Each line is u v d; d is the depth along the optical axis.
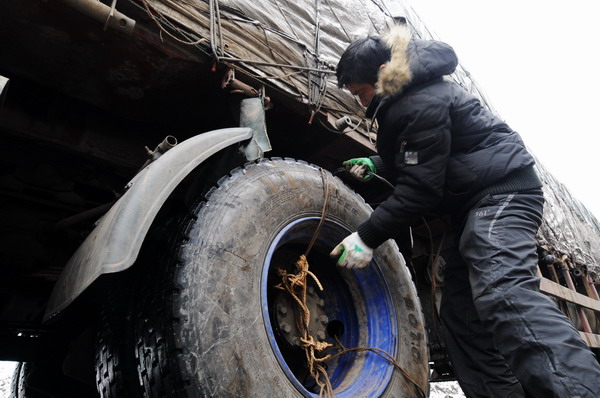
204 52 1.35
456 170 1.51
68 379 2.30
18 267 1.51
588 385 1.03
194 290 1.08
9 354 2.23
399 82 1.44
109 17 1.10
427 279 2.72
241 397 1.04
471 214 1.46
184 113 1.64
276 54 1.62
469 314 1.68
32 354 2.29
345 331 1.65
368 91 1.63
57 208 1.63
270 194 1.40
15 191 1.52
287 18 1.75
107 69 1.36
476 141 1.53
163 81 1.44
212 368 1.02
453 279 1.79
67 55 1.28
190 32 1.34
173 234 1.25
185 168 1.18
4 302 1.87
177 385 0.99
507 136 1.55
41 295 1.82
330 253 1.58
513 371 1.20
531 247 1.34
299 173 1.55
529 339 1.14
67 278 1.11
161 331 1.08
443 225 2.52
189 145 1.23
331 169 2.19
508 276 1.25
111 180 1.79
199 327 1.04
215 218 1.22
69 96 1.54
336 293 1.71
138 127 1.74
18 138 1.48
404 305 1.68
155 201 1.07
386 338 1.57
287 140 1.98
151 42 1.26
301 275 1.47
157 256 1.30
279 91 1.60
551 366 1.09
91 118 1.62
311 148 2.03
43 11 1.12
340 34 2.00
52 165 1.61
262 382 1.10
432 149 1.40
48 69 1.34
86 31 1.20
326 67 1.82
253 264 1.24
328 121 1.75
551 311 1.17
